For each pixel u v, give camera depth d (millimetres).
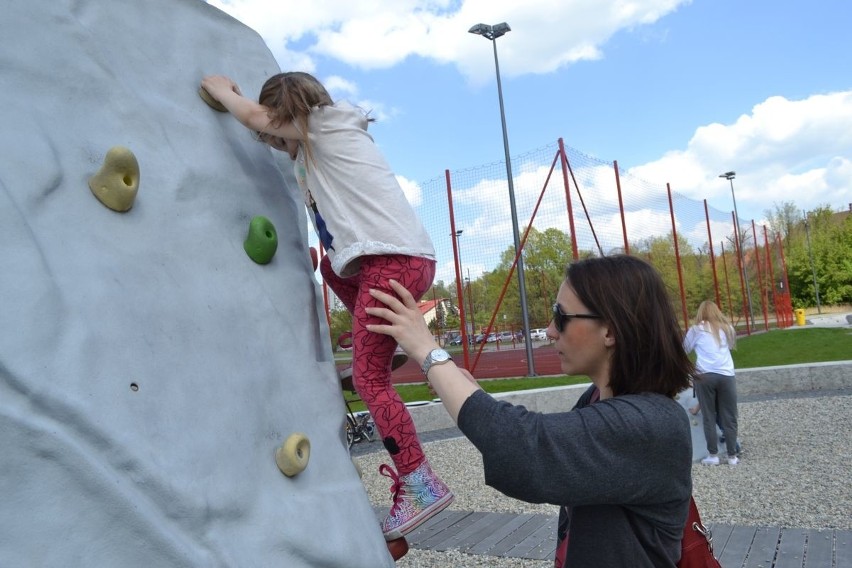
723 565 3527
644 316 1401
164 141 1493
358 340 1702
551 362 18703
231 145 1705
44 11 1338
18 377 952
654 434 1294
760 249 25375
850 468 5785
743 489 5359
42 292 1040
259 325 1484
